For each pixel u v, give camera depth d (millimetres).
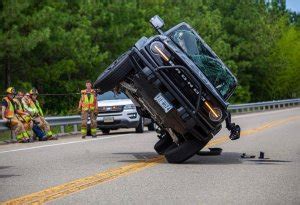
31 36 36281
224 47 76000
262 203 8312
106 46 51500
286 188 9711
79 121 27375
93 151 17125
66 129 31516
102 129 27266
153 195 9031
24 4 37844
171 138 15430
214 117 13062
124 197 8852
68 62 42531
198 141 13492
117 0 53062
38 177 11227
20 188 9836
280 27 105312
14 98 22312
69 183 10352
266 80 91750
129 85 13805
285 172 11836
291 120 34125
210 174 11602
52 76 42281
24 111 22453
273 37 91562
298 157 14938
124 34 52531
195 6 80062
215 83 14078
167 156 13633
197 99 13039
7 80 39750
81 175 11477
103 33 50219
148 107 14258
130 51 13492
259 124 30391
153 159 14664
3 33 36875
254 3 94750
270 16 106375
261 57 88625
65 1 47438
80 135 26141
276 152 16297
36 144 20438
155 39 13367
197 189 9633
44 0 43188
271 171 12008
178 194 9117
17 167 13031
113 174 11609
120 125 25562
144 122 26969
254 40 87375
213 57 14273
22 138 21688
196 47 14258
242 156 14906
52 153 16516
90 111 23422
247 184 10172
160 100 13164
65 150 17516
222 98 13289
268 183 10289
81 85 45062
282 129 26172
